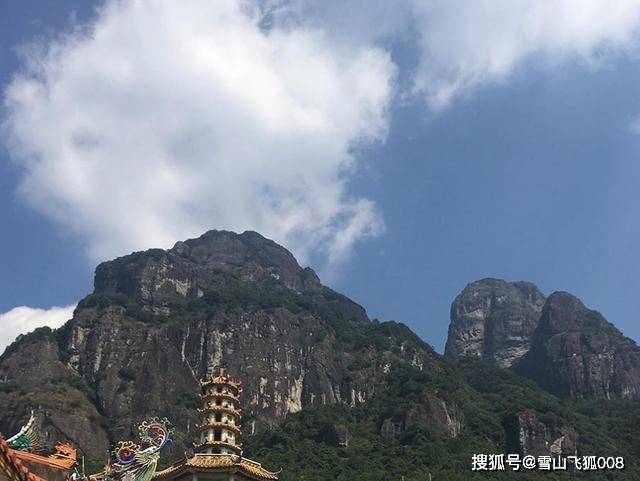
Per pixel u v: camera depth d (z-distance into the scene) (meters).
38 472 55.94
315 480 180.50
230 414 73.06
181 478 66.19
